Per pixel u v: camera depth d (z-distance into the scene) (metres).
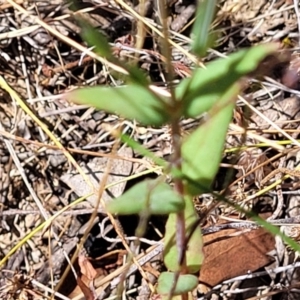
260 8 0.37
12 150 0.33
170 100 0.17
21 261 0.33
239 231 0.29
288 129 0.32
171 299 0.19
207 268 0.29
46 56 0.36
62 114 0.35
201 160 0.18
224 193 0.21
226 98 0.16
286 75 0.32
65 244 0.32
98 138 0.34
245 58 0.16
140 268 0.27
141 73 0.15
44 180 0.34
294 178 0.31
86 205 0.32
